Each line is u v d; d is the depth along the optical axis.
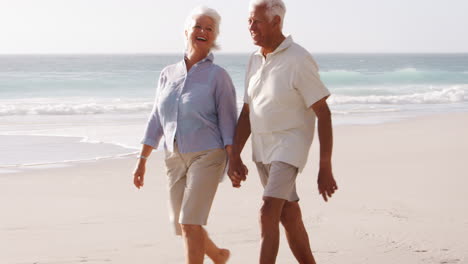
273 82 3.45
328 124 3.43
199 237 3.74
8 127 14.86
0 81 33.66
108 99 26.47
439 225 5.50
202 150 3.75
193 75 3.80
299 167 3.48
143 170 4.03
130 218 5.98
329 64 99.44
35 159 9.90
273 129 3.49
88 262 4.52
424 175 8.18
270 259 3.39
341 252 4.68
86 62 102.81
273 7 3.44
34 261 4.55
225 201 6.66
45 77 39.03
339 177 8.05
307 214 6.00
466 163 9.19
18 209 6.37
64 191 7.36
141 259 4.59
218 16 3.84
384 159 9.68
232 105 3.84
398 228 5.41
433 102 25.73
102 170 8.88
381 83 41.19
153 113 4.02
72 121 16.61
